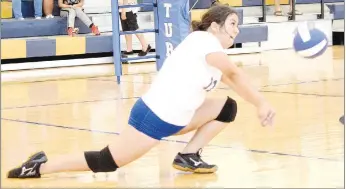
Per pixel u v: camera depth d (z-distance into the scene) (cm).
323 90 903
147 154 528
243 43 1599
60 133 639
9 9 1441
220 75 438
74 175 463
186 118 438
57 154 538
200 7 1559
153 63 1415
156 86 439
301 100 815
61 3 1421
